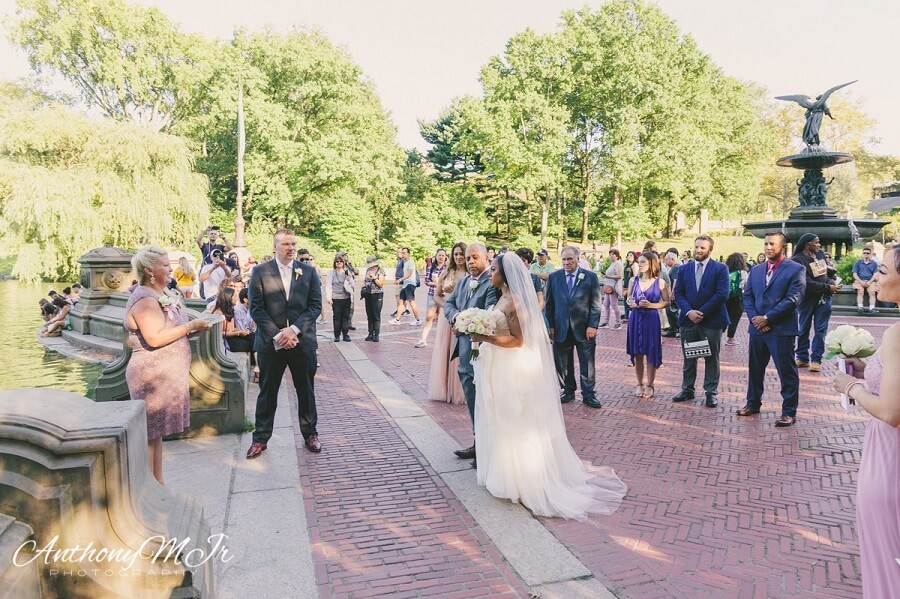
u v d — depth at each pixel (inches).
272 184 1475.1
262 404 210.1
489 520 158.2
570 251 281.3
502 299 180.4
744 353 427.8
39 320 623.2
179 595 86.7
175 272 552.7
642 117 1437.0
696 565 134.8
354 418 258.7
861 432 235.6
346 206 1561.3
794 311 239.6
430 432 237.6
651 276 292.0
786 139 2190.0
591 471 190.5
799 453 211.9
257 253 1398.9
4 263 1325.0
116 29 1413.6
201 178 1218.0
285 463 200.7
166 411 156.6
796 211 789.9
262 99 1439.5
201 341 230.7
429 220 1656.0
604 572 131.6
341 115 1568.7
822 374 351.3
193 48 1529.3
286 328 206.1
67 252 1020.5
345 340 480.7
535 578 128.7
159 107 1617.9
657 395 304.7
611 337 508.1
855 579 128.3
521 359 170.4
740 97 1699.1
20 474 79.0
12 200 967.6
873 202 1004.6
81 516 80.7
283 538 146.2
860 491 95.3
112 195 1043.3
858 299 641.6
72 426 84.2
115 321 442.0
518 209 2015.3
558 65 1461.6
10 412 80.7
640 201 1585.9
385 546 143.8
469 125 1509.6
